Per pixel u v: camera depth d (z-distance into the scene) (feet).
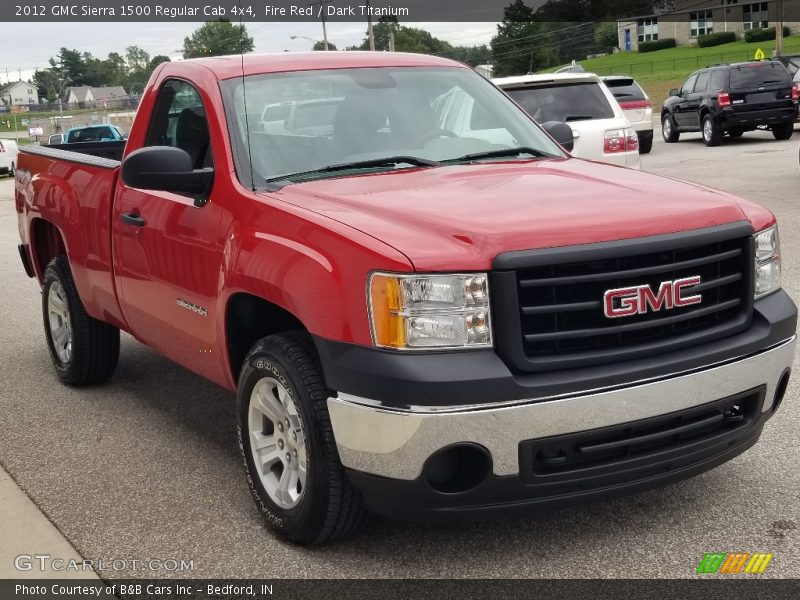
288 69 15.87
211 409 18.97
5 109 486.38
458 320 10.96
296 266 11.99
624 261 11.35
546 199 12.36
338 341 11.42
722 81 74.43
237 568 12.30
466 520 11.39
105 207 17.43
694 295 11.79
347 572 12.07
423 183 13.58
